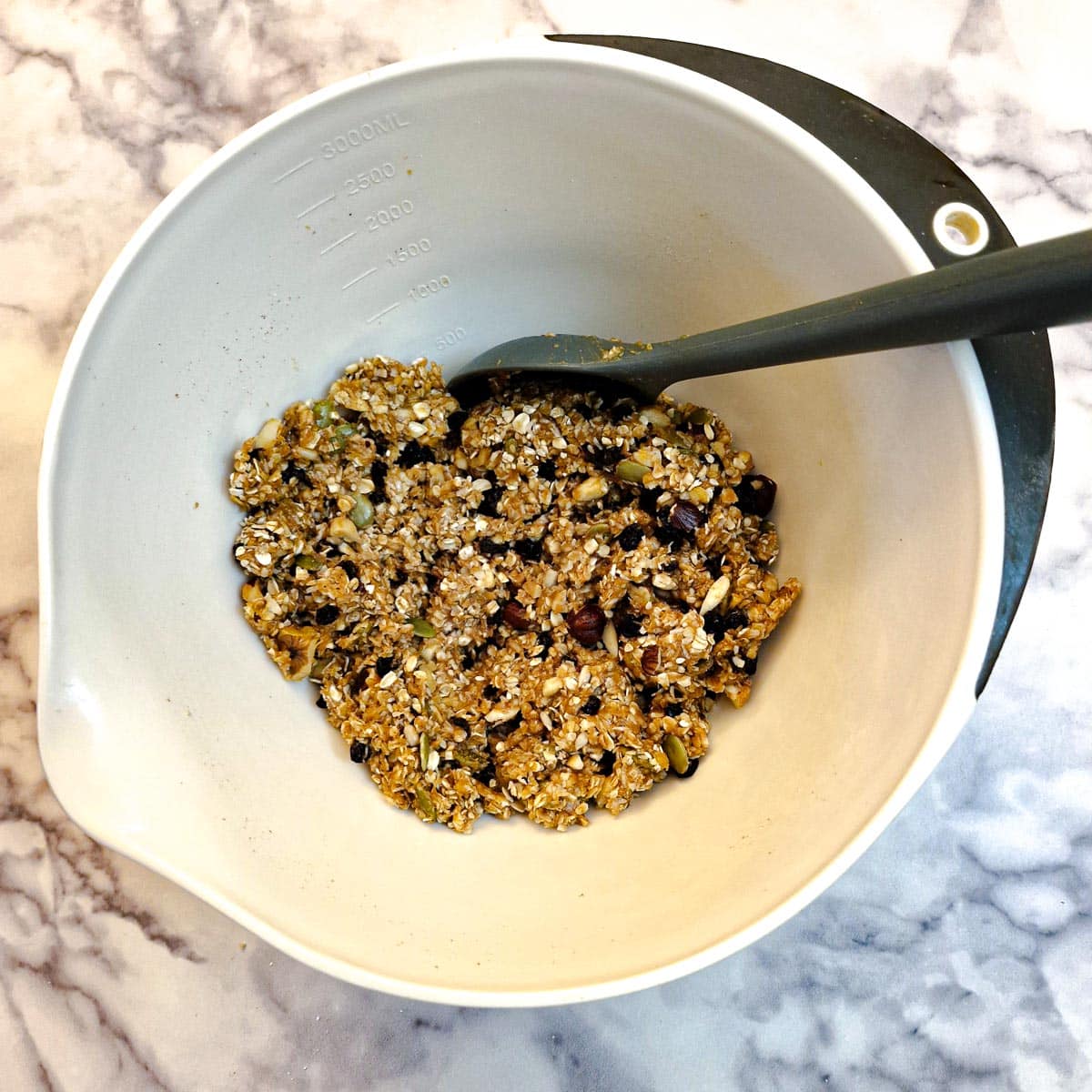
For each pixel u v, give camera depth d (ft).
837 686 1.16
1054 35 1.45
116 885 1.42
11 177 1.42
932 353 1.01
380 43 1.43
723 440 1.32
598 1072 1.41
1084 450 1.44
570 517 1.30
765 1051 1.42
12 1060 1.41
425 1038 1.42
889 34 1.44
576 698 1.25
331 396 1.29
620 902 1.16
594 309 1.35
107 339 1.09
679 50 1.13
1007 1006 1.42
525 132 1.15
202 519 1.24
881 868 1.43
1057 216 1.45
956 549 1.02
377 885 1.19
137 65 1.43
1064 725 1.43
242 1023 1.42
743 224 1.16
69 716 1.09
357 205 1.19
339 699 1.28
